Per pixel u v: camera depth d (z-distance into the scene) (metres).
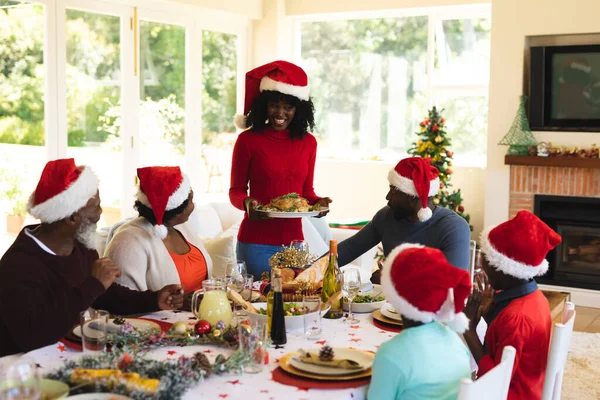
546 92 5.77
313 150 3.52
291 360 1.94
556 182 5.83
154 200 2.65
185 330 2.17
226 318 2.31
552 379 2.16
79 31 5.41
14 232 5.04
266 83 3.31
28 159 5.09
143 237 2.70
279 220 3.34
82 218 2.29
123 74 5.83
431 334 1.83
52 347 2.10
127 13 5.81
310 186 3.59
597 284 5.79
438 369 1.79
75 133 5.44
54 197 2.21
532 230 2.26
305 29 7.41
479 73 6.64
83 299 2.10
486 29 6.57
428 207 2.78
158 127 6.25
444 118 6.39
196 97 6.64
